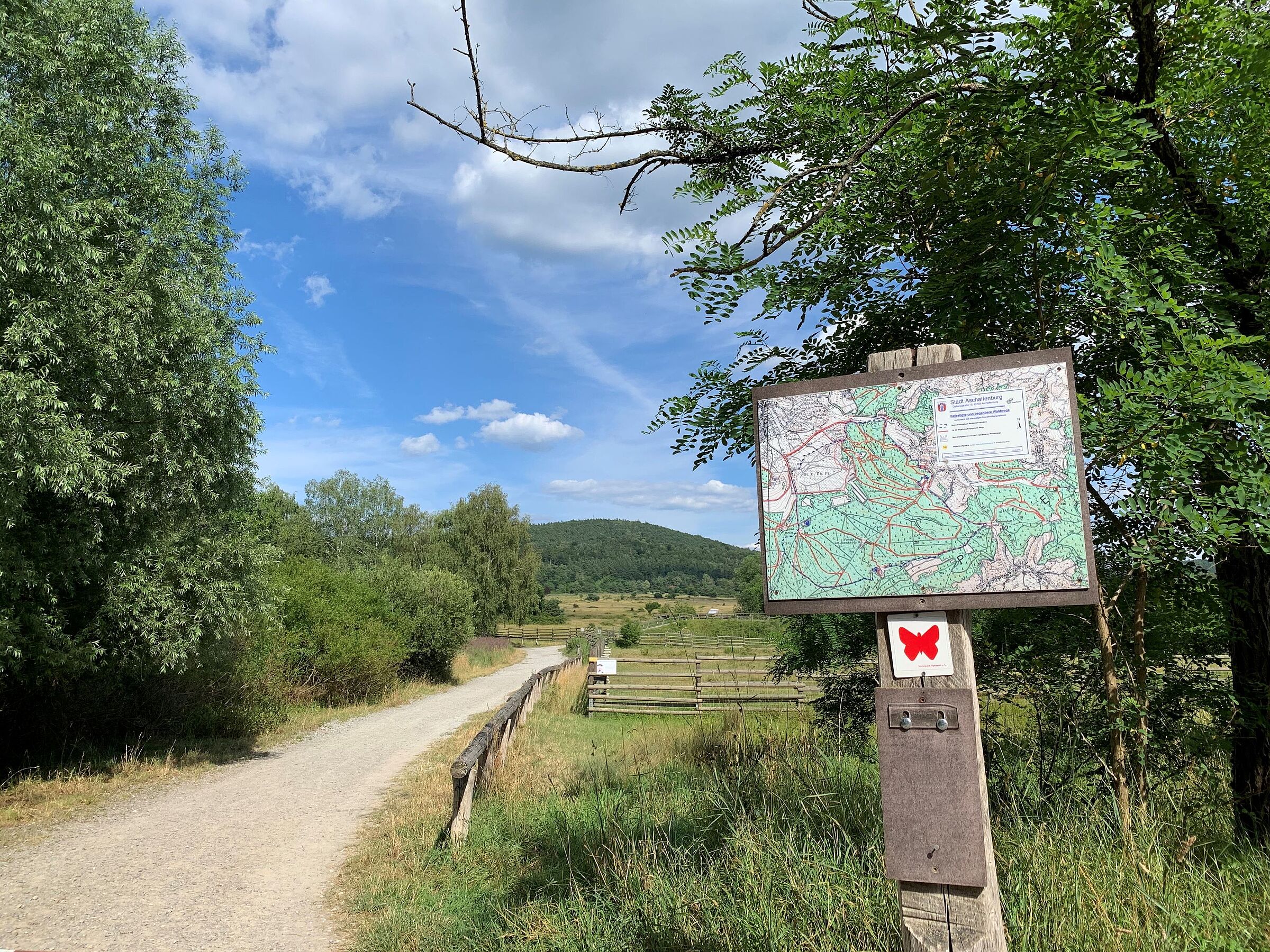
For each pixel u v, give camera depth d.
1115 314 4.21
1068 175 4.01
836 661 8.18
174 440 11.25
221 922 5.29
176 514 11.64
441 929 4.76
